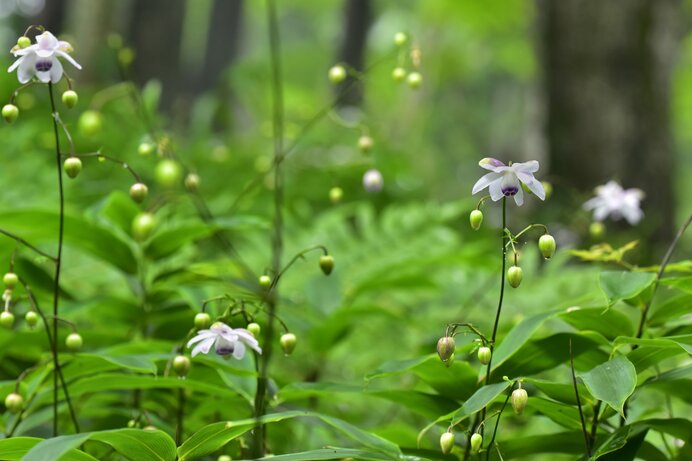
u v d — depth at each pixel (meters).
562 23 11.91
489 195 3.52
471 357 5.57
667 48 11.95
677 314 4.21
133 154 10.48
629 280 3.93
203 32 42.84
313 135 12.19
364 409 7.13
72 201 9.09
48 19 20.59
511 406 4.16
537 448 4.11
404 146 22.25
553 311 4.18
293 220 8.94
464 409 3.55
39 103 12.23
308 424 4.97
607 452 3.64
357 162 8.70
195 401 5.15
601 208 6.12
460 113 36.88
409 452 4.12
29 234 5.46
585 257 4.57
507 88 43.75
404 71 5.63
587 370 4.27
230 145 13.20
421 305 8.18
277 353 7.41
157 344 4.65
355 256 8.41
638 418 4.62
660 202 11.77
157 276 5.58
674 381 4.06
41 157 10.28
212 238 7.67
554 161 12.01
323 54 34.97
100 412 4.85
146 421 4.69
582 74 11.86
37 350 5.42
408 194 11.84
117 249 5.58
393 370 4.00
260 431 4.27
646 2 11.77
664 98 11.90
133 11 20.55
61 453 3.03
